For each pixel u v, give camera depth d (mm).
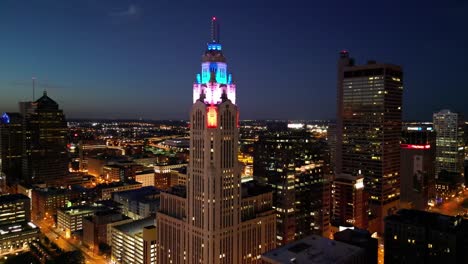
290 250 193250
